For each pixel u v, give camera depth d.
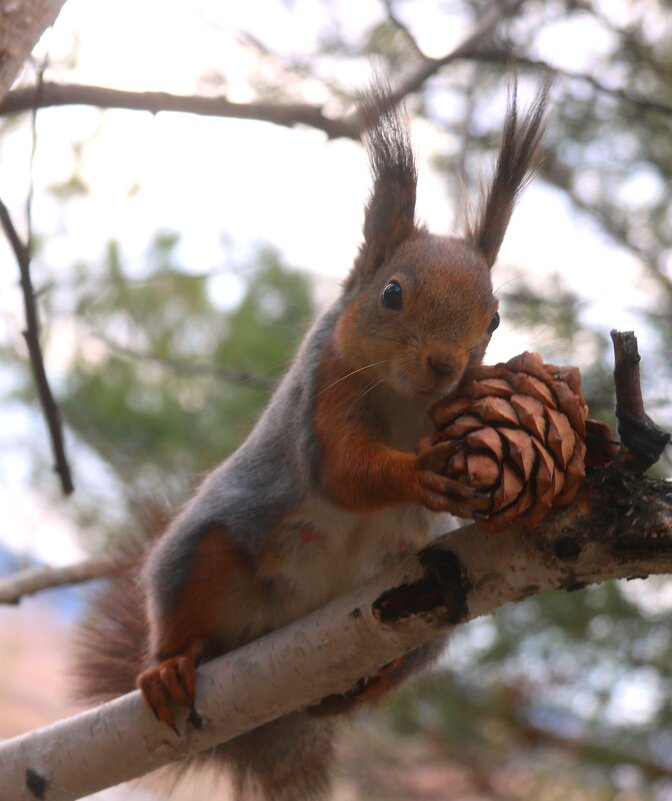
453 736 2.10
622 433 1.69
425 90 2.03
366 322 1.78
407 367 1.77
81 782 1.75
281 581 1.81
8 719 2.34
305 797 1.86
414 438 1.80
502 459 1.69
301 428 1.80
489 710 2.09
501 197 1.81
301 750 1.86
